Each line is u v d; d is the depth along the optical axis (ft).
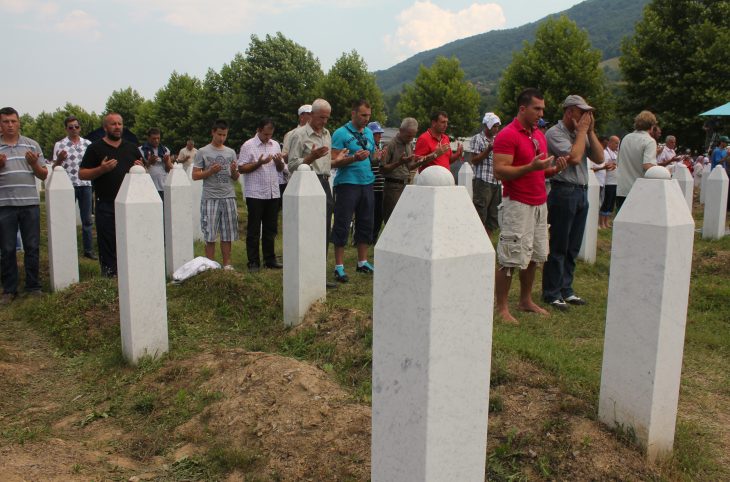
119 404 13.35
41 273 25.32
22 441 11.24
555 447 9.96
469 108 128.47
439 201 5.95
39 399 13.97
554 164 19.49
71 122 28.76
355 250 30.94
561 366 13.24
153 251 15.16
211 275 20.77
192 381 13.75
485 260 6.22
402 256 6.02
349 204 22.57
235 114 144.05
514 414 10.92
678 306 9.86
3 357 15.90
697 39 87.81
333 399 11.92
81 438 11.89
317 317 16.80
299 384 12.47
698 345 17.04
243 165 24.18
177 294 20.58
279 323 18.06
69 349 16.94
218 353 15.05
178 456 10.98
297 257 16.92
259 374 13.08
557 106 107.24
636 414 10.09
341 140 22.17
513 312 19.29
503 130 17.30
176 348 16.26
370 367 13.80
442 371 5.95
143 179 14.98
